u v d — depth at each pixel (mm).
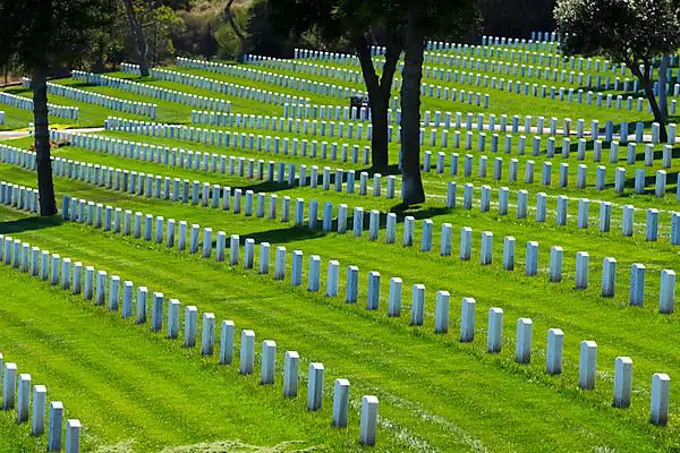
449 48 186625
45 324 67562
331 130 125750
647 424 46938
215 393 53500
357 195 94875
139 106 158375
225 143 125438
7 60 100938
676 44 113938
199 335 62812
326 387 52875
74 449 46906
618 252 72562
